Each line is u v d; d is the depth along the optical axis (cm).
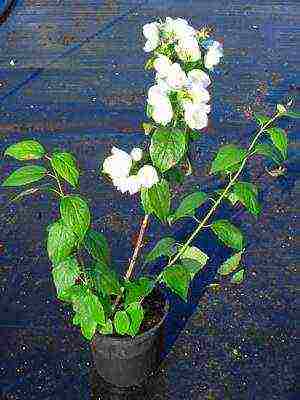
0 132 98
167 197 48
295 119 101
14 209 83
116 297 58
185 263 55
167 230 80
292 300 71
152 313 59
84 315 51
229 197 54
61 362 65
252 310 70
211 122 100
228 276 74
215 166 50
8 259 76
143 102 105
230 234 53
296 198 86
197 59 47
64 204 46
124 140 96
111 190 87
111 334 57
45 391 62
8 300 71
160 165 45
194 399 61
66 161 46
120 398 61
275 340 67
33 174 46
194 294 71
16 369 64
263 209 84
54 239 48
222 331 68
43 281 73
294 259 77
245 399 62
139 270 74
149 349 59
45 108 103
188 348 66
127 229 80
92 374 63
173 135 46
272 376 63
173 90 44
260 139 96
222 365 64
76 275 50
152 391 62
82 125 99
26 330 68
